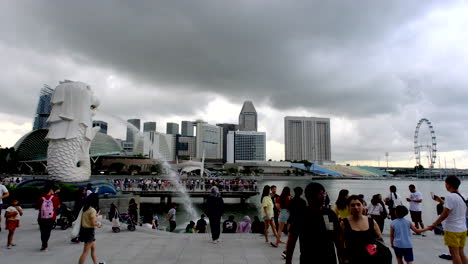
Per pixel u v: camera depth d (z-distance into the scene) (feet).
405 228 20.89
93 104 98.12
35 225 44.34
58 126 91.71
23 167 288.71
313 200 14.84
